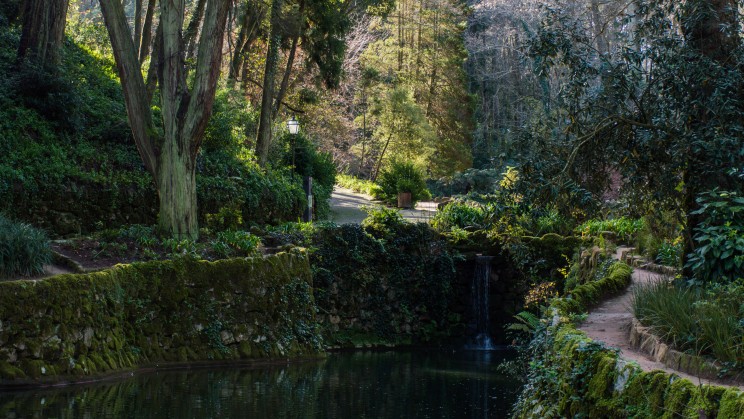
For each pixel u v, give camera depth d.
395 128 45.03
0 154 17.11
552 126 9.41
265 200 24.17
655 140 8.88
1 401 9.79
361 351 19.33
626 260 14.50
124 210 19.20
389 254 21.02
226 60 34.19
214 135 23.64
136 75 15.68
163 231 15.72
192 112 15.70
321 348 16.97
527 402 8.01
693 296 7.30
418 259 21.55
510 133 9.73
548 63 9.51
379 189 36.41
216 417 9.71
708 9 8.90
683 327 6.48
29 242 11.91
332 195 36.75
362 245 20.62
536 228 21.48
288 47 28.55
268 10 27.61
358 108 52.16
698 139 8.65
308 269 17.55
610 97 9.16
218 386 12.08
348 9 33.84
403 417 10.43
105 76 24.45
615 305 10.26
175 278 14.20
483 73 53.81
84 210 18.14
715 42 9.05
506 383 13.86
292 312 16.56
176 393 11.22
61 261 12.96
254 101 32.78
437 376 14.64
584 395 6.20
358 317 20.50
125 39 15.53
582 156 9.41
